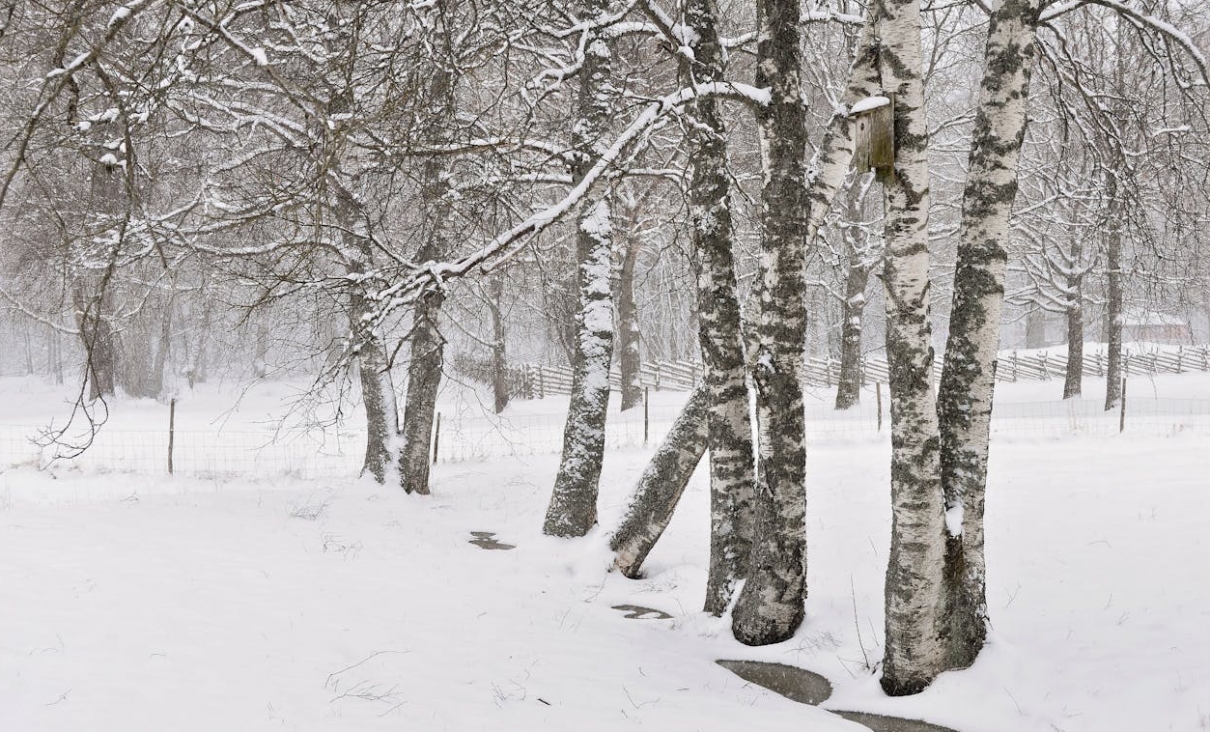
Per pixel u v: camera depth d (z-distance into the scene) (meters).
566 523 12.21
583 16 12.28
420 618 8.21
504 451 20.89
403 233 14.88
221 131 13.70
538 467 18.19
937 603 6.54
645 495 10.85
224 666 6.55
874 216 27.31
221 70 13.33
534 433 23.92
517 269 18.67
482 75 13.25
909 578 6.50
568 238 20.59
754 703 6.62
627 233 19.30
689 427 10.62
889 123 6.35
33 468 16.75
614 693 6.68
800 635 8.00
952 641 6.61
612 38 12.39
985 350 6.74
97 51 4.09
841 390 25.08
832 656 7.51
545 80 13.45
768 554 8.05
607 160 8.00
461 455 20.44
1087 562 8.97
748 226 18.08
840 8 11.28
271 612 7.87
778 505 8.02
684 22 9.11
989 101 6.68
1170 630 6.99
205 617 7.53
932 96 24.00
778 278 7.86
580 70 12.59
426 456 15.38
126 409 30.69
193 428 24.98
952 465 6.78
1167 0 10.37
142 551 9.41
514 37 9.66
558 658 7.46
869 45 7.49
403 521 13.12
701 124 8.32
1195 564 8.40
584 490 12.27
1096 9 14.49
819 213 7.85
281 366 12.98
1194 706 5.82
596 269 12.71
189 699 5.95
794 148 7.80
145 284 14.76
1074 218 21.22
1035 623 7.60
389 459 15.22
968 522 6.76
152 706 5.81
